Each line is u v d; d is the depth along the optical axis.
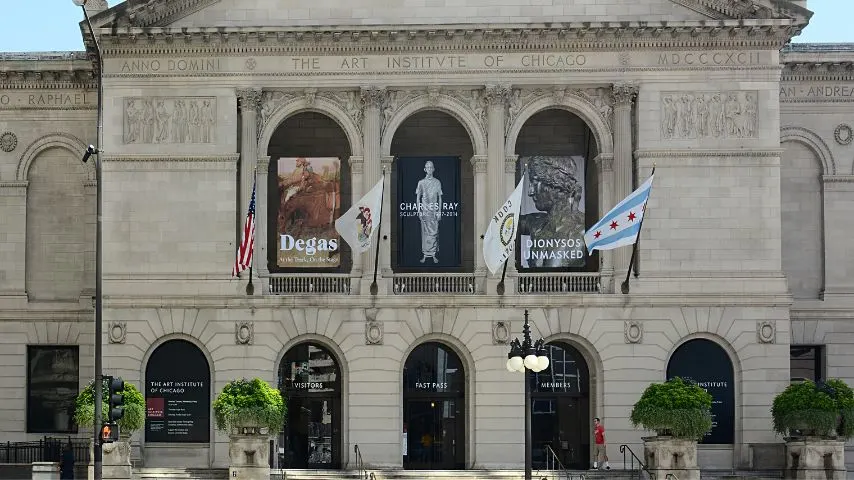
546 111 76.19
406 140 76.06
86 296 78.19
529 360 53.47
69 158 79.19
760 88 72.19
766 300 71.31
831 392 67.00
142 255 71.31
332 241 72.81
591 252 68.88
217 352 70.81
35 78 78.62
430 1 72.38
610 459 70.62
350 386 71.00
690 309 71.25
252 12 72.19
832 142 78.38
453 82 72.00
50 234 78.88
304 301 71.19
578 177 73.25
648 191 67.50
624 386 71.00
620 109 71.94
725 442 71.44
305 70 72.00
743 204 71.69
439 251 72.75
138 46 71.69
